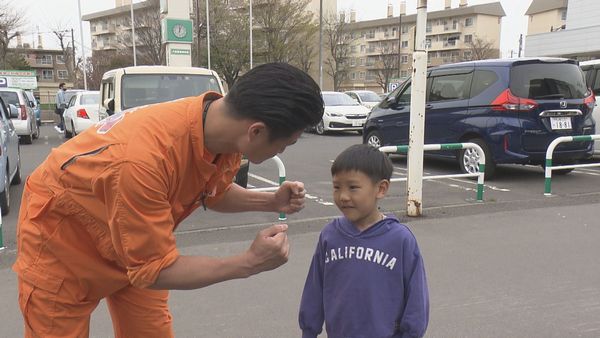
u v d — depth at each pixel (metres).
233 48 37.81
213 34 37.53
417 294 1.99
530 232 5.12
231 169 1.92
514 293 3.65
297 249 4.61
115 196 1.53
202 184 1.76
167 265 1.57
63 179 1.66
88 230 1.73
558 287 3.76
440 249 4.59
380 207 6.25
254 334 3.09
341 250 2.08
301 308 2.24
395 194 7.17
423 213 5.88
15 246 4.74
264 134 1.51
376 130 10.32
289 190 2.27
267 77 1.49
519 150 7.65
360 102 20.36
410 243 2.01
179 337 3.05
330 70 57.22
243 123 1.52
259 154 1.59
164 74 7.36
